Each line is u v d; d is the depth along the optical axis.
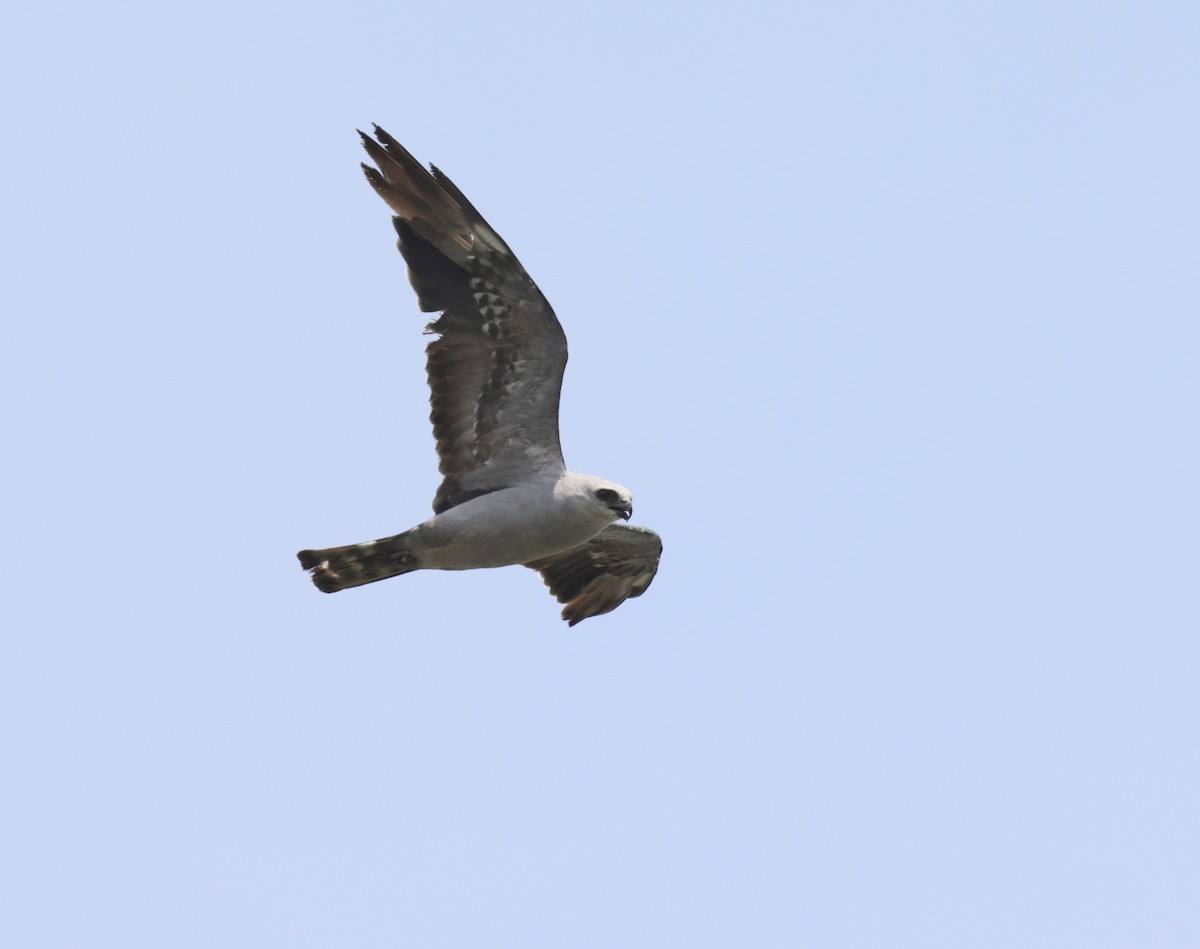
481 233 16.41
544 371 16.83
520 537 16.97
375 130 16.31
